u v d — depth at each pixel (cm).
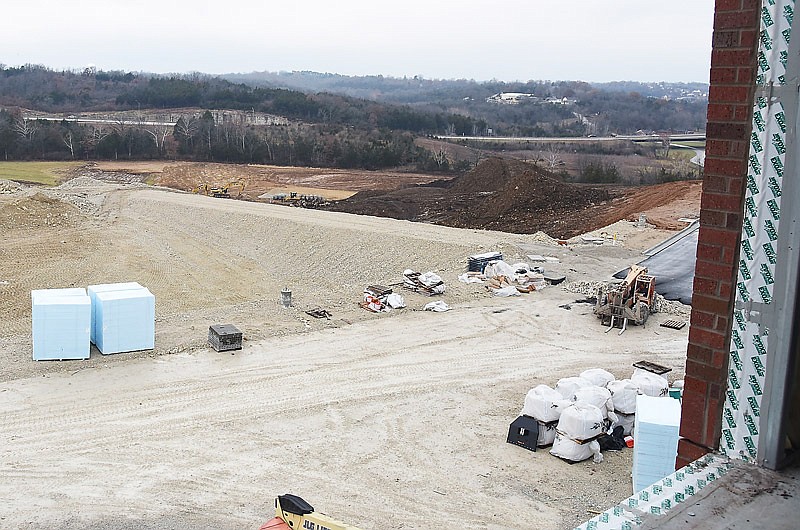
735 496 488
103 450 1576
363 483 1421
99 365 2092
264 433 1664
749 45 502
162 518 1291
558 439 1533
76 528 1255
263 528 1042
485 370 2080
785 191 498
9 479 1441
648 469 1305
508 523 1262
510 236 3959
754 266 518
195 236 4556
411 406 1817
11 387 1925
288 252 4009
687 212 4453
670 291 2877
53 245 3991
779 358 512
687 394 563
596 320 2545
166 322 2523
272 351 2230
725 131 521
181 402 1842
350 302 2789
